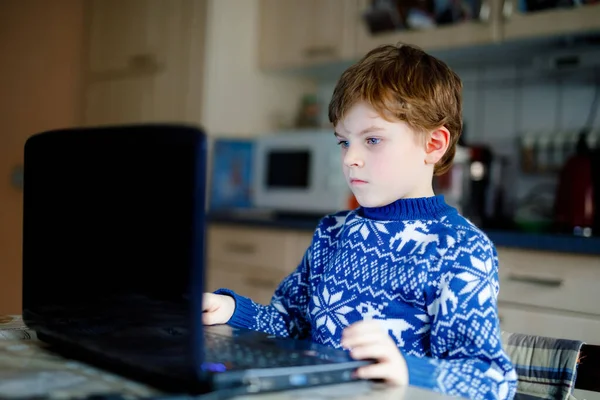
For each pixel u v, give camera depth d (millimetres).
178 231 593
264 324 997
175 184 599
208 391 570
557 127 2424
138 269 636
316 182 2658
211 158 2809
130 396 553
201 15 2826
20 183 3361
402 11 2436
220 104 2850
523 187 2477
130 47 3098
